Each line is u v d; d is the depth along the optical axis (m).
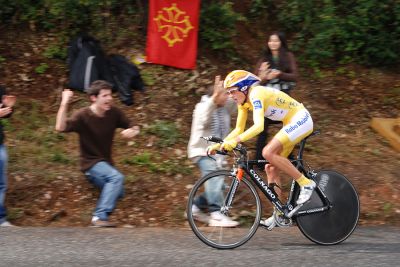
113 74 9.11
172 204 7.27
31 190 7.32
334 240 6.09
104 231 6.38
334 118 9.34
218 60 10.11
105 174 6.78
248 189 5.96
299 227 6.02
